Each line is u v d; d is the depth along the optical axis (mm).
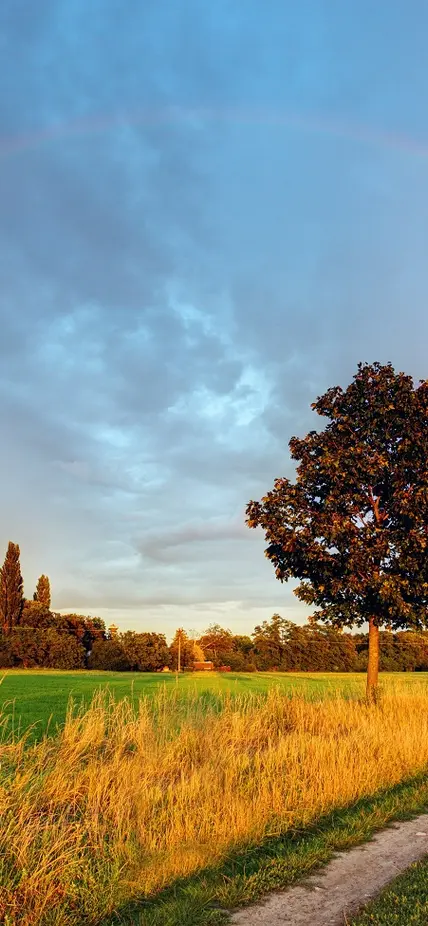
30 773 7621
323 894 5746
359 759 9984
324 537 15617
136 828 6875
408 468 15945
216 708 14289
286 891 5824
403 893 5625
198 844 6652
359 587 15445
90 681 29016
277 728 13281
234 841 6867
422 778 10117
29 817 6488
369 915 5121
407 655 69250
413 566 15125
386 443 16500
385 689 17234
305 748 10344
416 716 14125
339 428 16422
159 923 5137
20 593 71188
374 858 6656
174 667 64875
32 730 12516
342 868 6383
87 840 6395
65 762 8531
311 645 68438
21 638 63594
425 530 15438
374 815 7988
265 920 5215
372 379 16672
